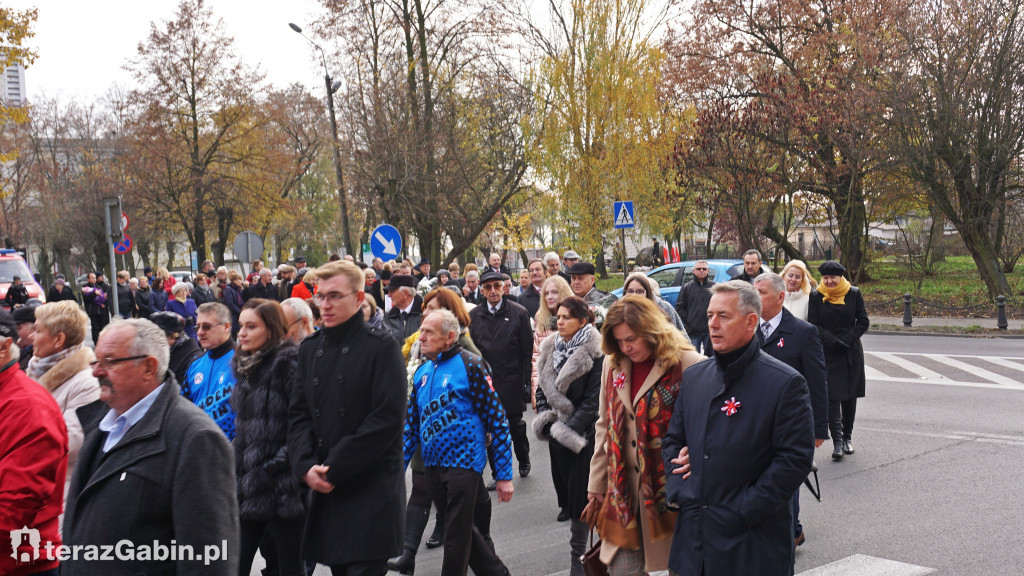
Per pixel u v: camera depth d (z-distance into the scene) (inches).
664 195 964.6
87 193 1676.9
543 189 982.4
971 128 776.3
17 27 705.0
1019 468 273.3
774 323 207.2
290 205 1605.6
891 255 1122.0
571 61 876.0
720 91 1104.2
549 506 260.8
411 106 968.9
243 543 170.4
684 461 134.0
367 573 150.6
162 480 105.7
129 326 111.5
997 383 438.3
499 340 295.3
